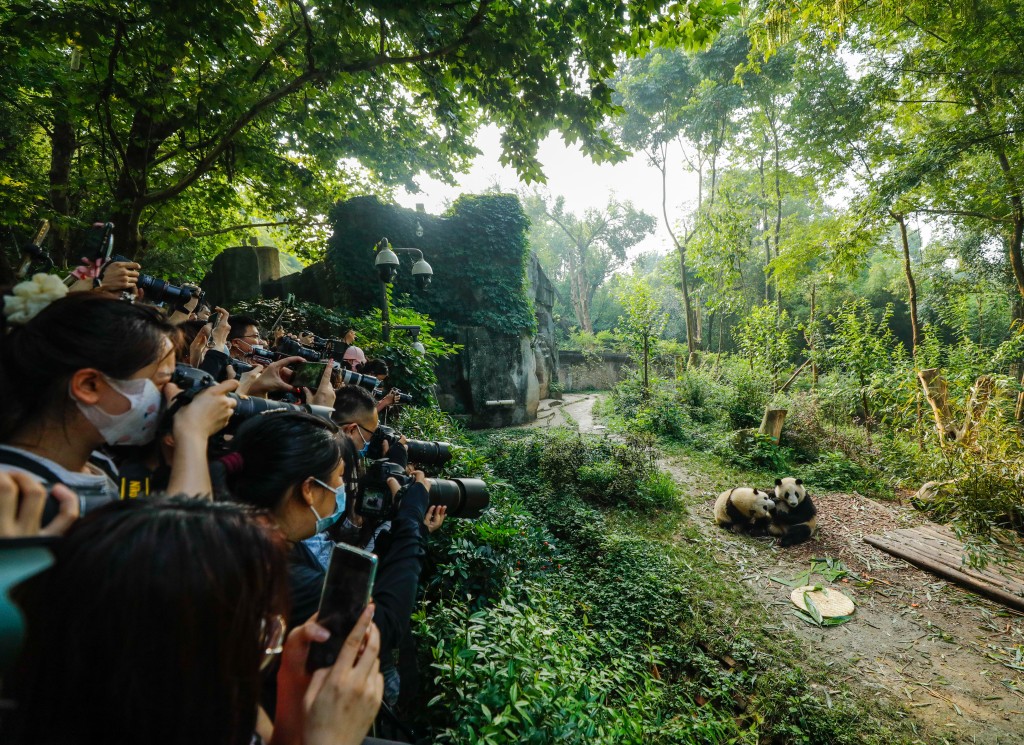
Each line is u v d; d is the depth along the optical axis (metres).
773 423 10.13
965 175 10.75
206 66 5.40
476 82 5.08
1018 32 8.77
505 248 13.12
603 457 8.32
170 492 1.03
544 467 7.96
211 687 0.55
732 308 19.67
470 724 2.05
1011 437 7.09
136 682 0.50
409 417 6.00
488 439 10.32
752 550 6.30
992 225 11.37
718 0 4.30
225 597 0.56
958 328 14.31
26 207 7.26
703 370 15.70
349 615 0.82
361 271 11.64
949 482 6.85
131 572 0.51
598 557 5.86
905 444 9.22
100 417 1.02
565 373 21.14
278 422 1.39
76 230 9.53
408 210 12.30
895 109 12.23
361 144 8.73
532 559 5.09
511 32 4.55
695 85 18.58
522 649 2.54
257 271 11.83
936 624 4.78
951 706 3.80
